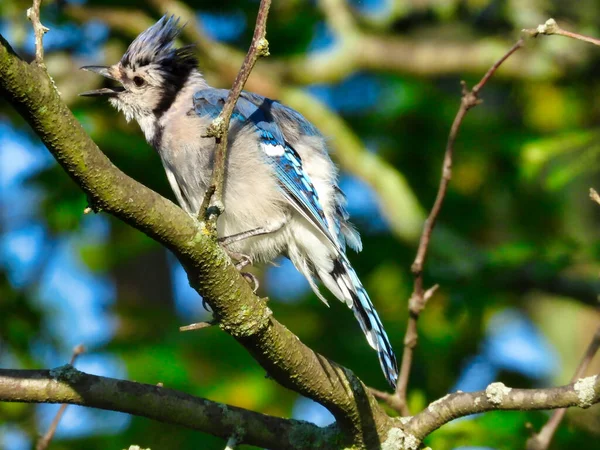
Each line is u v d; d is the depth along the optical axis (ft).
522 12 46.68
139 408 21.95
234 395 36.37
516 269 40.01
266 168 29.17
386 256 42.22
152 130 31.37
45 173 41.29
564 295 39.73
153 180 39.68
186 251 19.67
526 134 45.21
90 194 18.69
